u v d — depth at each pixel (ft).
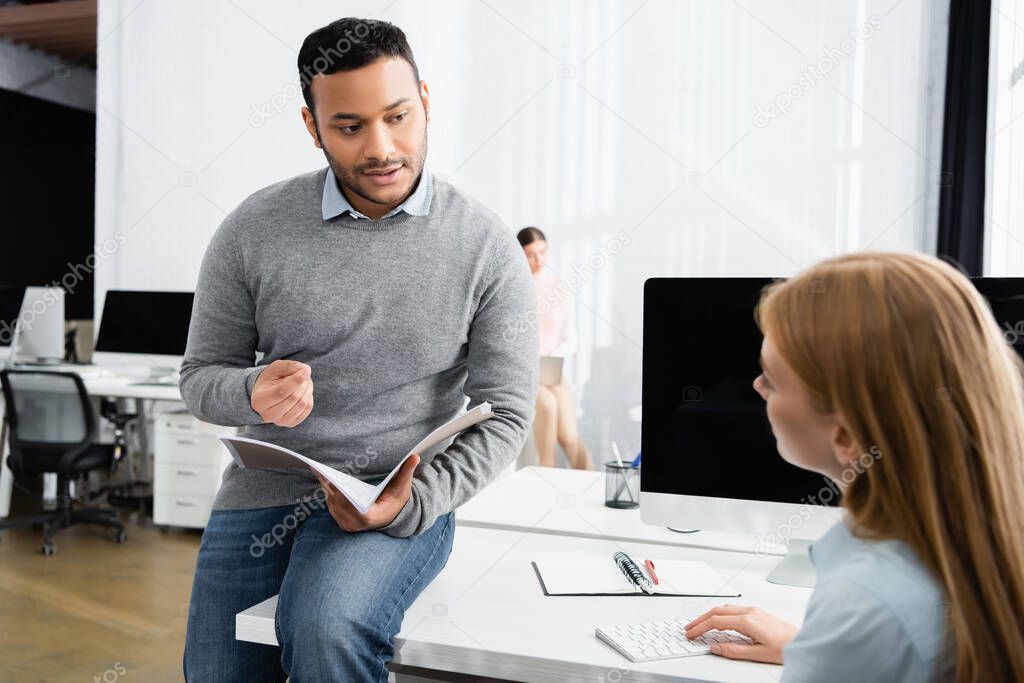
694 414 4.29
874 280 2.46
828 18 13.61
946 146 12.92
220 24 16.43
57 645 8.51
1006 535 2.34
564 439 13.76
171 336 13.98
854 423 2.43
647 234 14.55
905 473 2.39
